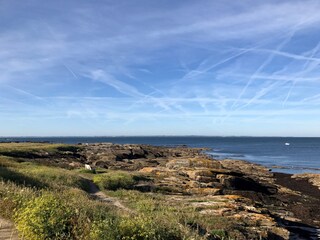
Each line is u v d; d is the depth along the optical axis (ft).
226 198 96.37
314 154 429.38
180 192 109.19
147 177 126.93
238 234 59.52
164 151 331.16
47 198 36.52
